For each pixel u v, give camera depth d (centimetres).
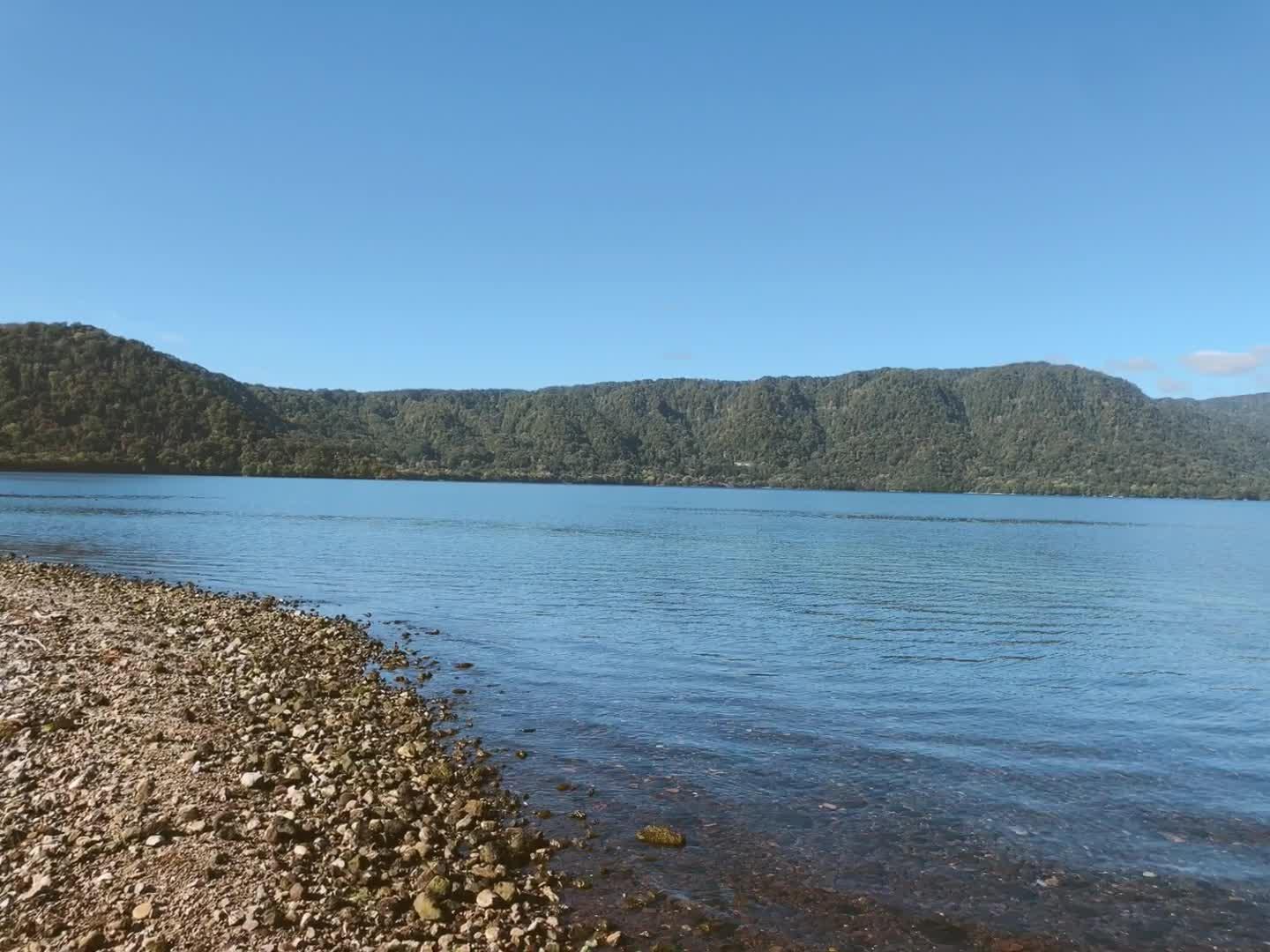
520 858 1085
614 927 930
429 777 1321
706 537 8012
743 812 1276
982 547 7438
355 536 6912
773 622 3100
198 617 2586
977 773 1482
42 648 1941
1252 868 1135
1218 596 4275
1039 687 2175
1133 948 939
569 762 1468
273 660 2048
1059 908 1019
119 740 1359
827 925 965
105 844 1011
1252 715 1928
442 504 13588
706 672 2230
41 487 12775
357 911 900
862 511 15400
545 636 2680
